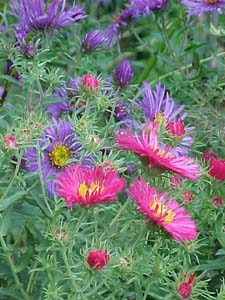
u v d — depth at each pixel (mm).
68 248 261
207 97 392
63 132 299
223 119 366
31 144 271
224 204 291
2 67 365
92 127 279
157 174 253
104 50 390
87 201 242
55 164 297
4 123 300
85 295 252
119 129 314
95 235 268
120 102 345
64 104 340
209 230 310
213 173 286
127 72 351
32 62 305
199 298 305
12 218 277
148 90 328
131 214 273
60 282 278
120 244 271
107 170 259
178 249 277
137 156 256
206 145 352
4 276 291
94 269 244
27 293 279
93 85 288
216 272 313
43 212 275
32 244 286
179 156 272
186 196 290
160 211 245
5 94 360
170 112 324
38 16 336
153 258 270
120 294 285
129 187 274
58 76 311
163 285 285
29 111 296
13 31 362
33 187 276
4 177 286
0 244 293
